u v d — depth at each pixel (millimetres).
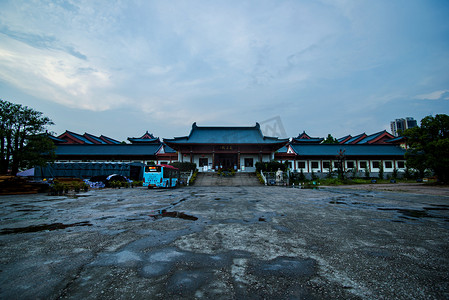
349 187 23984
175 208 8945
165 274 3062
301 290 2643
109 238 4766
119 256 3721
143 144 43656
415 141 25203
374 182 31828
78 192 17109
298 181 34562
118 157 40188
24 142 21531
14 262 3479
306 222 6383
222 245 4305
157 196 13992
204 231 5348
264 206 9547
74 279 2918
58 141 42969
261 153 37531
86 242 4480
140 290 2643
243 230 5453
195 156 38969
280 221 6500
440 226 5941
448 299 2453
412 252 3963
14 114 20812
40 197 13602
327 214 7668
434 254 3871
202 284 2785
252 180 31422
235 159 39625
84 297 2494
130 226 5867
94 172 31578
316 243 4445
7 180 15656
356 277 2988
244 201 11289
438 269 3262
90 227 5770
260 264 3404
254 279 2918
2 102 20406
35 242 4500
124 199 12297
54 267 3289
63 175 30969
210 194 15391
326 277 2986
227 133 43812
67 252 3922
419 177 36062
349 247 4219
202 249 4070
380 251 4004
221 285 2760
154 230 5441
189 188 23016
